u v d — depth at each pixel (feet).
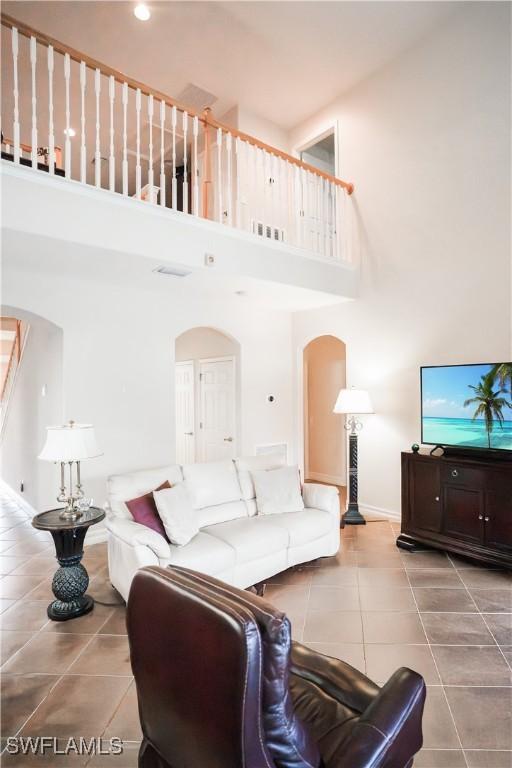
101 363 14.98
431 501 13.08
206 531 11.07
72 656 8.16
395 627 9.16
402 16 14.61
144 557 9.07
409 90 16.02
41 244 10.52
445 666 7.83
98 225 10.76
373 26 15.01
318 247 16.78
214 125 13.51
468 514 12.19
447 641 8.63
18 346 20.53
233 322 18.92
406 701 4.42
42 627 9.18
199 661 3.43
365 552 13.35
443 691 7.16
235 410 19.69
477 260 13.99
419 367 15.56
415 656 8.14
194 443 22.74
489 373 12.60
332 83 17.92
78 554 9.82
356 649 8.39
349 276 17.31
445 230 14.84
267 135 20.39
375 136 17.13
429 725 6.41
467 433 13.08
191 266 12.66
